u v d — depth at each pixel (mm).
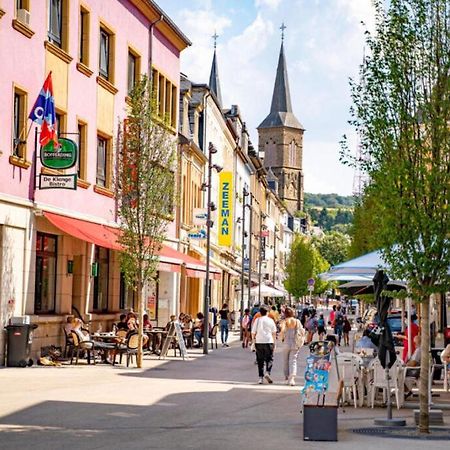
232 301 76688
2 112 23125
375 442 12945
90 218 29578
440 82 14453
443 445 12742
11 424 13742
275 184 155375
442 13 14641
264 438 13062
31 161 24844
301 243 130625
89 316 29734
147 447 11883
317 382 14234
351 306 120812
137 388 20078
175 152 27594
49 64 26281
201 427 14195
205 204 56406
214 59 111375
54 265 27438
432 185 14133
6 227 23453
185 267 34750
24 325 23531
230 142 72375
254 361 31844
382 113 14648
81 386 19766
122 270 26609
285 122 177000
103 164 31984
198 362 30219
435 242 14062
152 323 41688
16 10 23953
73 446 11789
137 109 26656
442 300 37688
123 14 33719
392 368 18266
